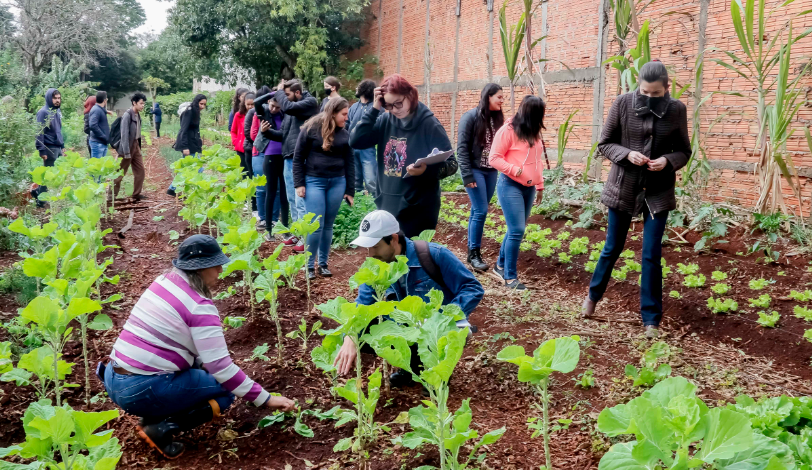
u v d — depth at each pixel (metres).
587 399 3.96
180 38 22.31
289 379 4.19
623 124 4.96
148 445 3.49
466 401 2.67
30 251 6.87
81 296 3.67
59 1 31.03
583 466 3.21
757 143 6.90
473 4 15.05
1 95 22.95
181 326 3.30
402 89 4.78
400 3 19.27
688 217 7.44
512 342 4.92
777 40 7.75
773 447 1.88
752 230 6.75
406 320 3.08
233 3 20.69
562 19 11.66
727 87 8.38
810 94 7.39
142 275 6.57
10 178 7.75
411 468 3.21
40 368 3.31
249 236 4.95
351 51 22.94
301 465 3.34
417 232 5.14
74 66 40.16
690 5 8.84
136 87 60.28
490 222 8.95
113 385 3.33
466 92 15.64
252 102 10.01
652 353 4.25
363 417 3.37
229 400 3.59
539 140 6.23
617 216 5.11
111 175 8.92
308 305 5.38
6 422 3.66
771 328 4.94
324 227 6.53
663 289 5.96
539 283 6.66
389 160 5.09
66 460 2.41
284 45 21.77
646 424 1.79
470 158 6.71
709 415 1.80
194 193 7.41
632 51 7.19
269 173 7.77
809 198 7.43
